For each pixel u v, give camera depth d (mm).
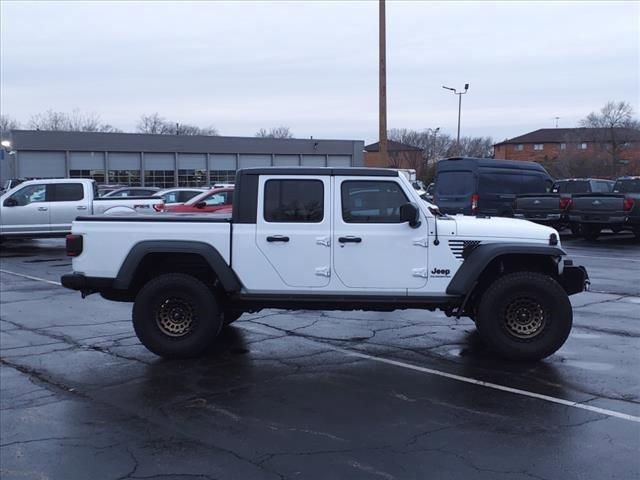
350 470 4348
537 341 6844
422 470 4336
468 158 20281
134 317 7117
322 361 7047
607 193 19625
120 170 55250
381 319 9211
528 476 4234
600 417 5281
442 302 6969
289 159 62844
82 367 6910
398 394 5922
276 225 6996
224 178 59969
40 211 18422
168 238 7043
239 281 7055
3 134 51688
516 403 5641
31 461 4570
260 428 5125
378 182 6988
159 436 4996
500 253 6820
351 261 6977
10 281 13219
